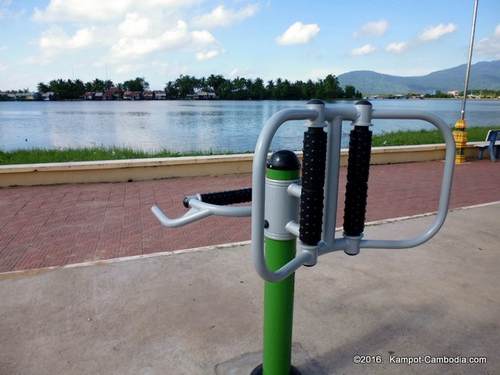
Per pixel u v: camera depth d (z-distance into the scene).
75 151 9.71
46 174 6.17
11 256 3.48
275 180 1.51
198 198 1.53
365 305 2.62
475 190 6.08
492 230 4.05
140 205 5.12
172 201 5.31
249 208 1.43
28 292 2.76
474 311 2.56
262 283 2.89
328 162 1.44
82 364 2.06
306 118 1.27
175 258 3.31
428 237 1.63
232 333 2.31
